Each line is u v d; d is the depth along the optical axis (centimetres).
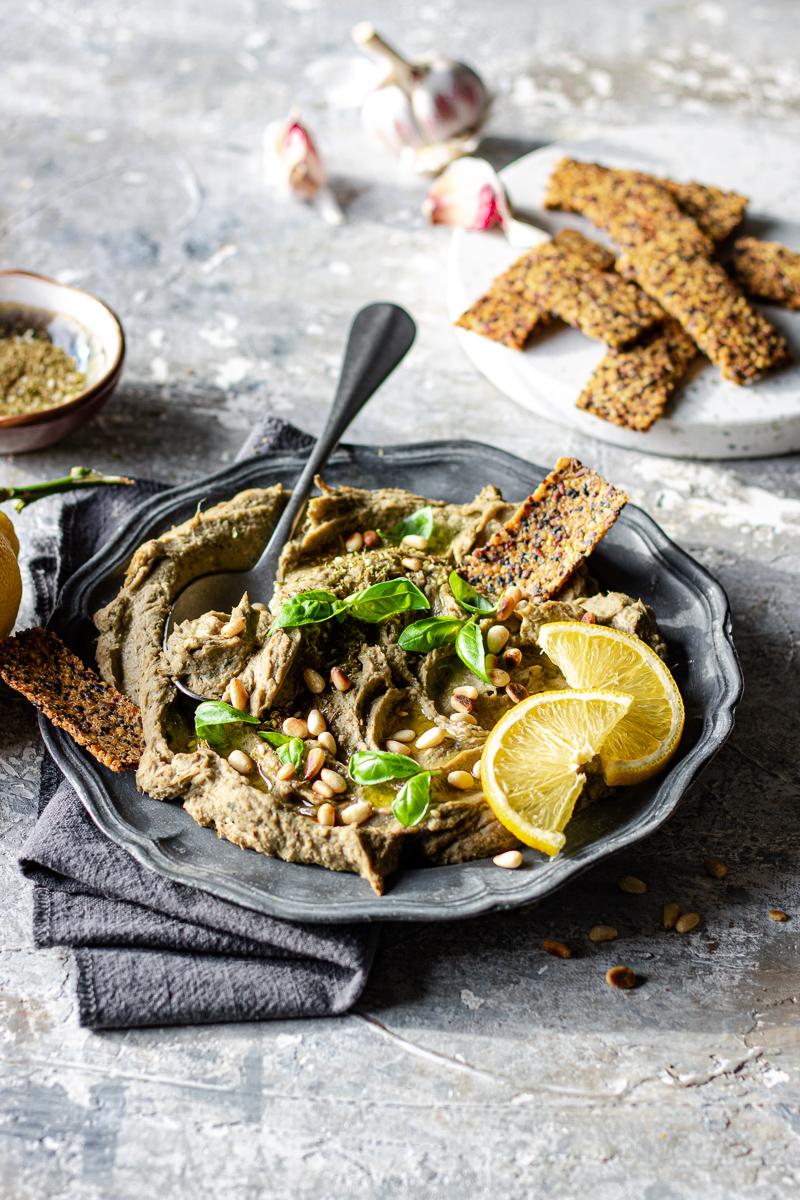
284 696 74
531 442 93
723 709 73
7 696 80
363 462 84
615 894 73
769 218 103
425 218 108
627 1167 66
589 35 125
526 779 70
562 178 103
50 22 126
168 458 92
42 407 91
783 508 90
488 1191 65
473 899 67
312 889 68
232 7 129
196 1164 66
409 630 74
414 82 108
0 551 75
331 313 101
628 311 93
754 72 120
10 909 73
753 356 92
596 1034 69
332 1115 67
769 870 74
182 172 111
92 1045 69
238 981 69
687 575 79
